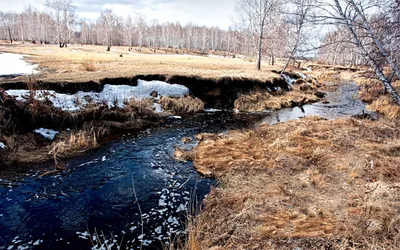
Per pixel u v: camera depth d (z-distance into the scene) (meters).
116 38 82.50
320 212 5.31
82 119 11.03
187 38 93.69
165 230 5.30
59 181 7.23
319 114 15.55
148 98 14.55
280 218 5.23
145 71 17.39
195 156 8.95
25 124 9.72
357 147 9.07
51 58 24.25
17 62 19.48
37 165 8.12
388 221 4.59
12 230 5.25
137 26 86.62
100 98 12.83
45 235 5.13
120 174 7.70
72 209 5.97
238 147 9.77
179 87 16.12
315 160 8.26
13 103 9.76
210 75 18.11
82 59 24.45
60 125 10.45
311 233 4.61
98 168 8.06
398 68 4.64
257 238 4.64
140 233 5.21
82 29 87.19
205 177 7.58
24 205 6.10
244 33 35.34
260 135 11.20
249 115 15.19
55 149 9.06
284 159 8.31
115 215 5.77
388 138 10.09
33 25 69.88
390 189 5.92
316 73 35.38
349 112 16.05
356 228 4.52
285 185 6.73
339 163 7.76
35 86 11.42
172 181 7.32
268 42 30.42
